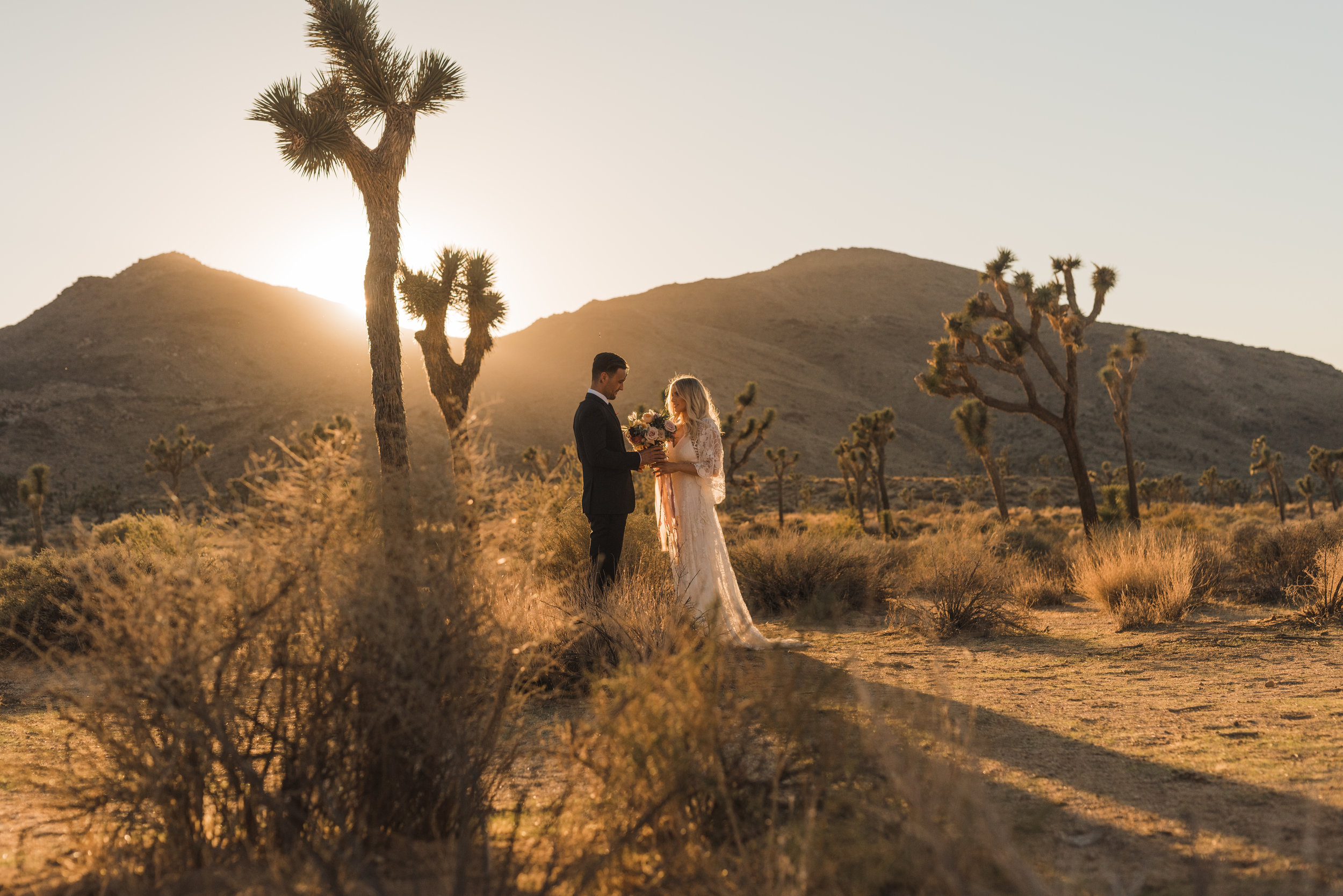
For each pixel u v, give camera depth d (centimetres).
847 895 212
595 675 393
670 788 256
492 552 302
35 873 273
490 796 305
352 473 292
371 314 798
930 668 612
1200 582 998
